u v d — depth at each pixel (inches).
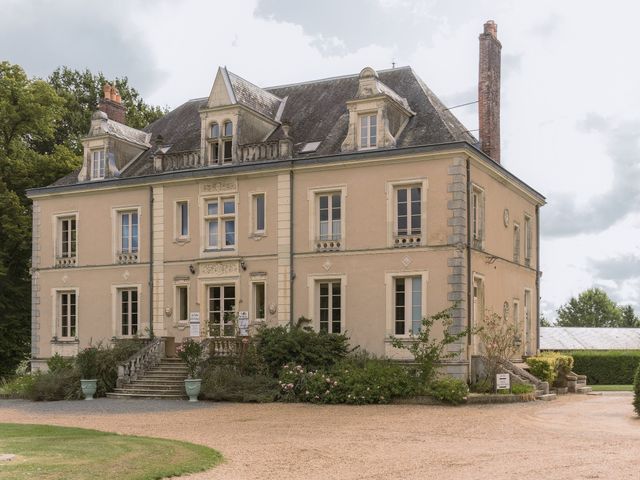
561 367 1096.2
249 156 1113.4
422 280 978.7
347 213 1032.8
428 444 561.0
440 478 426.3
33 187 1467.8
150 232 1165.7
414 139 1032.2
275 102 1242.0
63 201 1247.5
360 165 1026.1
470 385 963.3
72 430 651.5
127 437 591.2
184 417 769.6
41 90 1493.6
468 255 975.6
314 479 428.8
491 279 1069.1
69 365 1093.1
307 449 538.3
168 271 1147.3
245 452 525.0
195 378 961.5
